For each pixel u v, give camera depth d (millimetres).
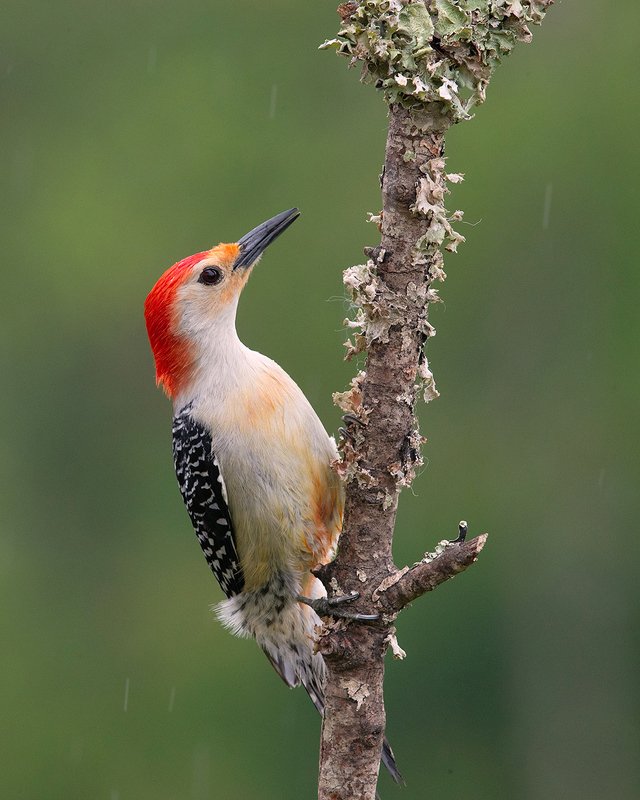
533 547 17172
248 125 18297
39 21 19266
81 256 18062
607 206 17797
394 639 6180
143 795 16203
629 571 17375
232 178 18016
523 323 17781
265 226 8477
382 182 6020
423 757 16297
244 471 7777
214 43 19047
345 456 6195
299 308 17047
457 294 17797
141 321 18156
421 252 5969
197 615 17078
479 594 16781
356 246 17266
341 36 5840
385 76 5820
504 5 5785
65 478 17953
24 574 17422
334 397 6234
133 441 18031
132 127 18641
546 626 17203
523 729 16844
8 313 18203
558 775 16828
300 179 17969
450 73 5828
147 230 18031
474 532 16922
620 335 17625
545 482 17406
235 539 7980
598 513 17391
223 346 8070
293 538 7801
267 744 16250
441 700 16406
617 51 18516
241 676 16641
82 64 19188
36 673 16891
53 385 18156
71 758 16328
